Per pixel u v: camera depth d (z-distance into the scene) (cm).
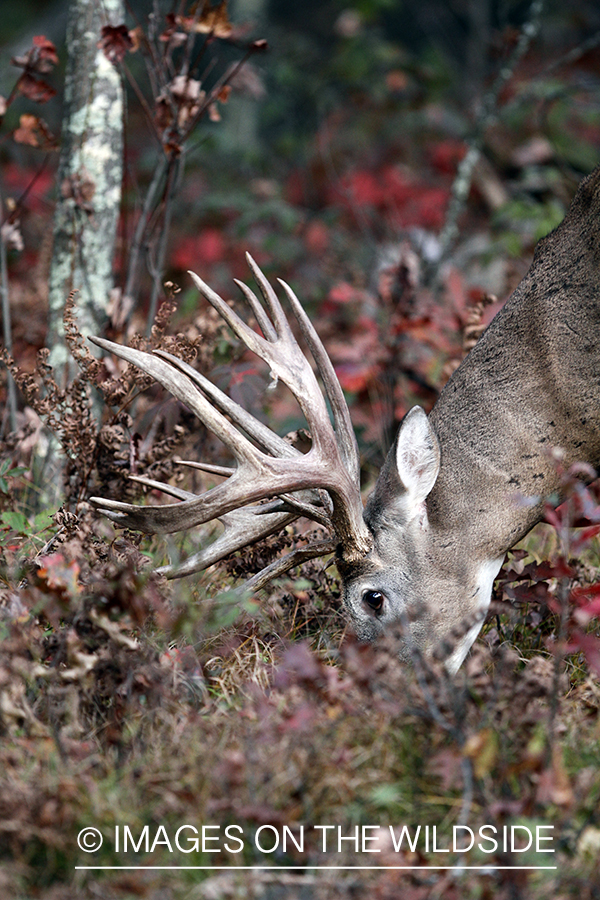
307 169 2080
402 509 754
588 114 1991
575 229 813
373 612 765
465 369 823
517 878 519
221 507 706
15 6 2814
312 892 539
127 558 727
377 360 1139
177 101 1007
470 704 609
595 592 715
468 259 1619
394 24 2842
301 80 2108
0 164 1797
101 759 609
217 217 1783
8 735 616
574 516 789
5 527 841
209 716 651
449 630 760
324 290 1471
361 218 1630
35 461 977
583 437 795
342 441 769
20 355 1111
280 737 592
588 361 787
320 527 866
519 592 794
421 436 744
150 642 698
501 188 1752
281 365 745
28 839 548
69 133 995
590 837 563
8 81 2064
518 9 2539
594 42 1587
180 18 1000
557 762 561
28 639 646
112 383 864
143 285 1500
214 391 727
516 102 1593
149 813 578
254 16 2134
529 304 812
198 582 816
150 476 873
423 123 2094
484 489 779
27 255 1445
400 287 1188
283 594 813
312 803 579
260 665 724
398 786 595
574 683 727
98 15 986
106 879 539
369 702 615
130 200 1573
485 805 561
